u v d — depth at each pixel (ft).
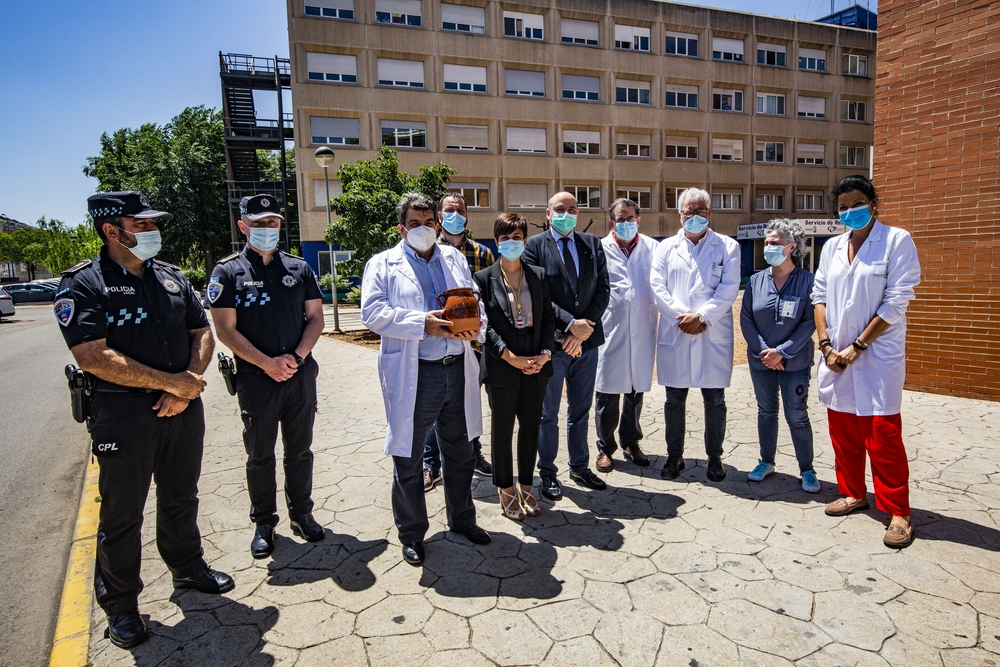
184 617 8.94
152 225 8.52
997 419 17.04
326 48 82.38
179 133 115.65
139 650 8.21
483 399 22.84
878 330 10.74
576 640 8.02
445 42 86.94
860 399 11.04
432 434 14.40
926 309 20.18
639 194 101.86
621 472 14.58
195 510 9.70
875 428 10.82
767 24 105.09
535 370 11.40
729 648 7.74
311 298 11.50
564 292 13.05
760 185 108.37
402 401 10.29
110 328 8.39
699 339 13.55
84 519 13.46
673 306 13.55
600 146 98.02
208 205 112.06
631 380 14.47
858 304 11.19
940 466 13.71
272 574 10.13
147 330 8.70
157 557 11.02
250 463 10.82
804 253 13.25
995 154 18.24
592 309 13.14
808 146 111.75
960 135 18.94
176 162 109.09
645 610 8.65
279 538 11.53
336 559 10.59
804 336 12.76
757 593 8.98
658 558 10.16
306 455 11.39
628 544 10.71
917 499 12.05
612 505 12.53
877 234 11.23
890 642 7.74
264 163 130.31
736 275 13.73
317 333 11.31
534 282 11.59
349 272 44.37
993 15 17.97
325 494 13.73
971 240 18.94
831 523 11.34
